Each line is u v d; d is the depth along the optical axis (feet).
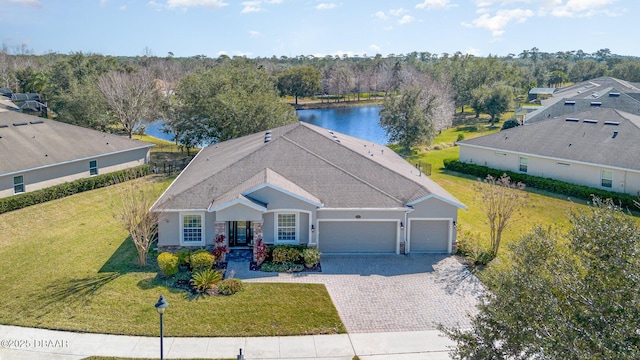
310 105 384.06
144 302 57.06
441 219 76.18
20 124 116.47
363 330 52.75
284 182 76.23
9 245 76.89
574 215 35.68
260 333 51.21
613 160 109.09
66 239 80.07
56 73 232.32
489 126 245.86
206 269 64.39
